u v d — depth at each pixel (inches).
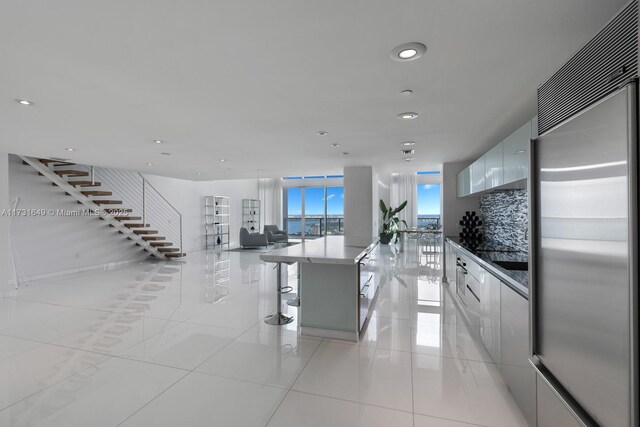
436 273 256.2
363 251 135.6
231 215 478.3
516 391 79.7
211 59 77.9
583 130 44.0
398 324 142.6
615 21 39.9
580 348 45.9
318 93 101.3
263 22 62.4
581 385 45.9
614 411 38.6
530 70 85.0
